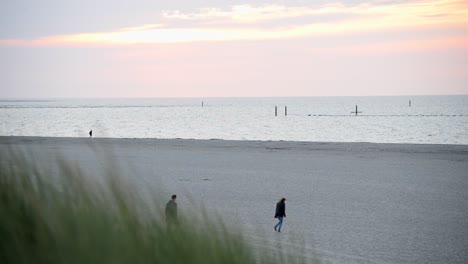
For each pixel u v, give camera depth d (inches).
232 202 1232.8
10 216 95.1
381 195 1354.6
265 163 1980.8
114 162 113.6
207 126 5241.1
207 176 1657.2
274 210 1142.3
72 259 88.1
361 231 965.8
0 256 90.4
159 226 104.8
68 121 6220.5
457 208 1192.2
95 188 106.3
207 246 108.2
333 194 1362.0
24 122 5994.1
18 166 110.2
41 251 89.7
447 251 838.5
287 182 1551.4
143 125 5452.8
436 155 2176.4
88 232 94.1
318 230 965.8
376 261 772.0
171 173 1713.8
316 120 6190.9
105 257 90.5
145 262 95.1
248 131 4530.0
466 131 4306.1
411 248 852.0
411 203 1247.5
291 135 4072.3
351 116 7037.4
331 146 2556.6
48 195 102.4
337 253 808.9
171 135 4143.7
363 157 2145.7
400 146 2509.8
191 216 124.1
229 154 2268.7
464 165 1895.9
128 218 101.7
